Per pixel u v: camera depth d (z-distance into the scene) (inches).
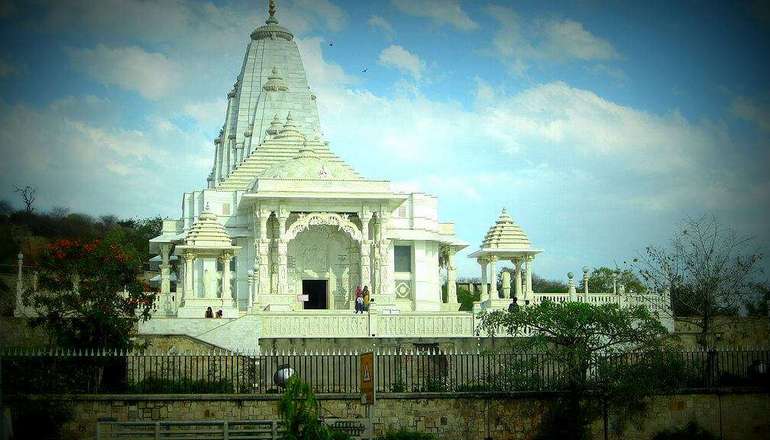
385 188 3230.8
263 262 3196.4
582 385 1947.6
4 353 1879.9
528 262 2945.4
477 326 2399.1
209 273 3002.0
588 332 2021.4
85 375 1908.2
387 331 2450.8
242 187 3577.8
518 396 1929.1
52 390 1857.8
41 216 4131.4
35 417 1797.5
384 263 3248.0
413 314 2465.6
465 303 4131.4
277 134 3796.8
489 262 2967.5
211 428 1793.8
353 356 2079.2
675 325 2571.4
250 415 1851.6
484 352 2006.6
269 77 4215.1
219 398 1850.4
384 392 1905.8
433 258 3444.9
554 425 1929.1
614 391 1923.0
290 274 3307.1
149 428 1785.2
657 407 1968.5
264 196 3154.5
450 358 1982.0
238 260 3321.9
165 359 2070.6
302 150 3526.1
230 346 2363.4
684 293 2578.7
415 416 1897.1
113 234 4320.9
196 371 1931.6
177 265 3843.5
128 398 1838.1
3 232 3722.9
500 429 1918.1
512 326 2112.5
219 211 3378.4
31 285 2420.0
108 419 1787.6
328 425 1550.2
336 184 3208.7
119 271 2255.2
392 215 3390.7
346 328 2440.9
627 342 2065.7
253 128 4158.5
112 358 1952.5
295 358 2066.9
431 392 1909.4
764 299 2645.2
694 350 2107.5
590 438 1932.8
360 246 3233.3
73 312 2175.2
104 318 2105.1
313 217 3193.9
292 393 1456.7
